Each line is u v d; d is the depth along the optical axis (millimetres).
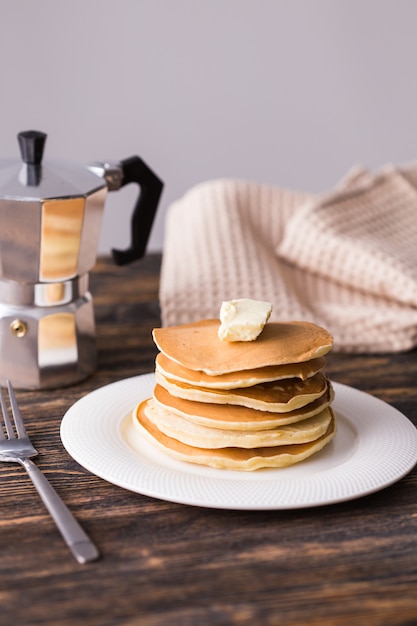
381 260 1067
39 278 885
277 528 707
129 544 686
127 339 1032
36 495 739
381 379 953
